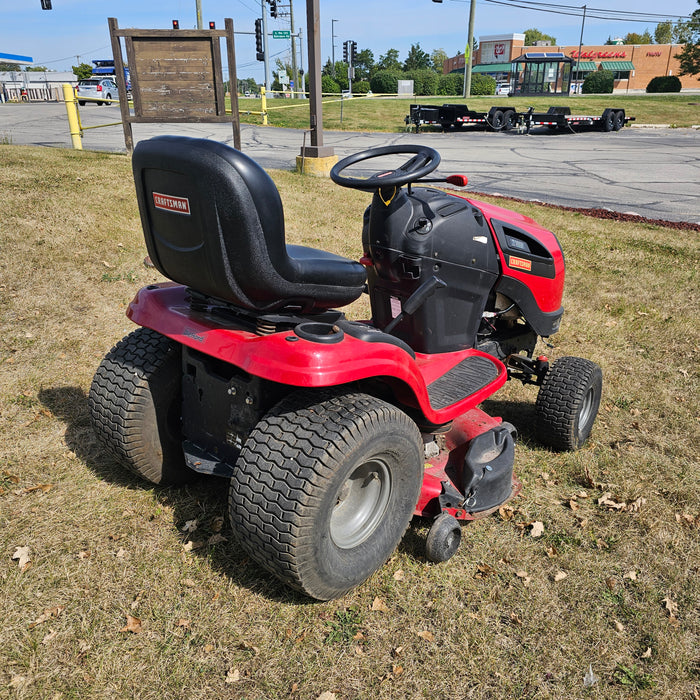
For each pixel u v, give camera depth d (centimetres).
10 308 523
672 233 969
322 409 237
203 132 2123
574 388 376
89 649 230
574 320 616
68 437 365
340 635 243
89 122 2198
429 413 283
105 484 325
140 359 294
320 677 225
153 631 239
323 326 247
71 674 220
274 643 237
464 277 345
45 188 802
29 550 275
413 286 336
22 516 296
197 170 213
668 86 5912
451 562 288
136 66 966
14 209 715
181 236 235
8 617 241
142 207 250
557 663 238
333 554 240
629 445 403
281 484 223
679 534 317
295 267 235
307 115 3012
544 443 398
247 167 213
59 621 241
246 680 222
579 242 884
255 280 225
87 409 395
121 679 219
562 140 2314
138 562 272
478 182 1370
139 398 290
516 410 445
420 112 2530
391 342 259
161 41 955
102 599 252
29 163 932
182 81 980
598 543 306
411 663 233
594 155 1888
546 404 380
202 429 285
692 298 691
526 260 376
